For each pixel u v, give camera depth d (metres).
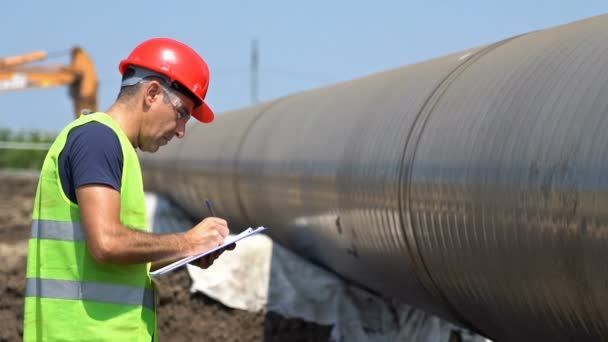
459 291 6.45
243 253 10.66
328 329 10.30
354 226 8.09
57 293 4.93
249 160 11.54
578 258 4.80
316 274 10.45
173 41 5.18
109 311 4.95
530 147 5.23
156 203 17.03
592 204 4.62
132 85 5.03
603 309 4.76
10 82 31.88
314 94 10.95
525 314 5.65
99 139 4.71
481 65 6.67
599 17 5.80
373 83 8.96
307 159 9.31
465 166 5.92
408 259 7.06
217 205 13.60
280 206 10.34
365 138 7.91
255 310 10.59
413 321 10.06
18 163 39.16
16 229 17.58
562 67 5.41
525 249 5.29
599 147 4.64
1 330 10.89
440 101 6.80
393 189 7.04
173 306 10.73
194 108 5.21
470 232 5.90
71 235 4.90
